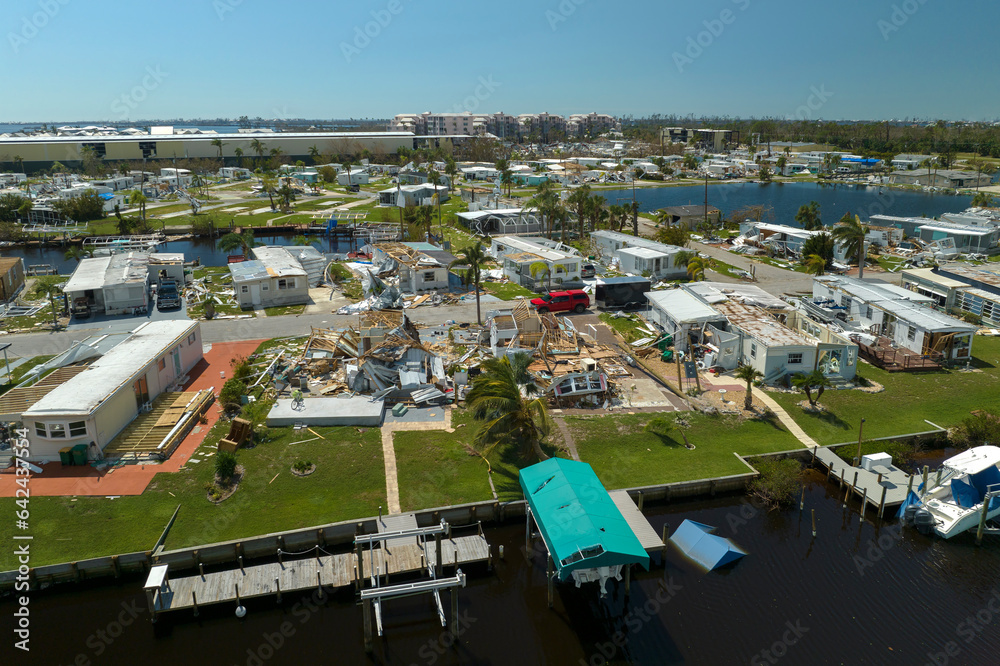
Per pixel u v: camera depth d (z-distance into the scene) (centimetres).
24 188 15750
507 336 5381
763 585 3102
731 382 5053
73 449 3759
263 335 6066
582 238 10550
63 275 8438
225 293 7538
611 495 3572
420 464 3856
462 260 7925
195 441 4062
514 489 3656
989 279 6869
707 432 4300
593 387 4731
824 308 6506
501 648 2739
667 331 5953
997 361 5422
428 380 4884
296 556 3225
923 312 5791
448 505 3494
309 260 8419
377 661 2667
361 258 9638
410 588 2688
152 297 7294
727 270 8656
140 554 3056
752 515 3641
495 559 3275
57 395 3938
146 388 4475
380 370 4803
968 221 10731
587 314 6806
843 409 4600
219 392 4788
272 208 14338
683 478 3794
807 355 5012
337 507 3453
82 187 14712
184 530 3247
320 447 4006
